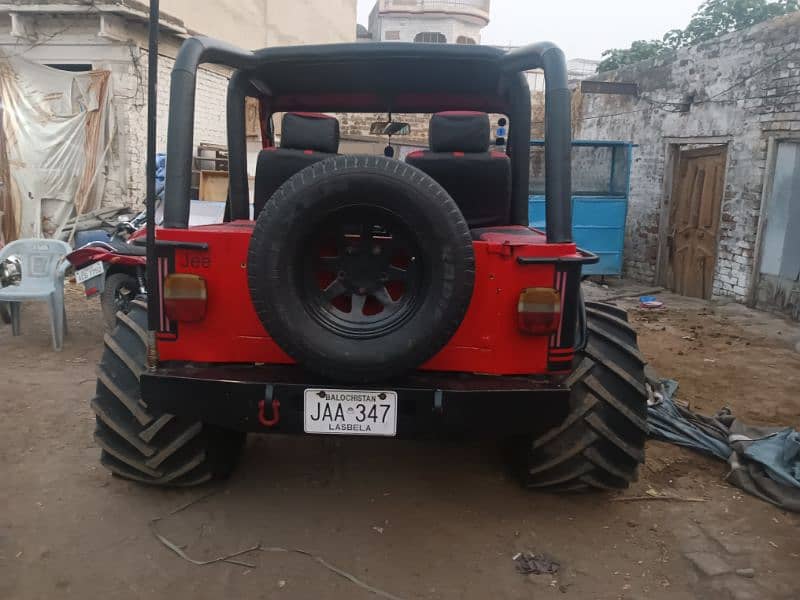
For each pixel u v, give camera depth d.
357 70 3.73
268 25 16.31
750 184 8.42
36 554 2.86
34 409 4.46
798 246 7.75
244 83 3.92
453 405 2.68
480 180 3.43
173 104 2.88
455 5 36.25
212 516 3.21
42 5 8.97
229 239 2.80
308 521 3.19
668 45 15.54
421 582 2.75
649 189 10.58
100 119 9.46
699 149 9.56
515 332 2.80
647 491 3.52
